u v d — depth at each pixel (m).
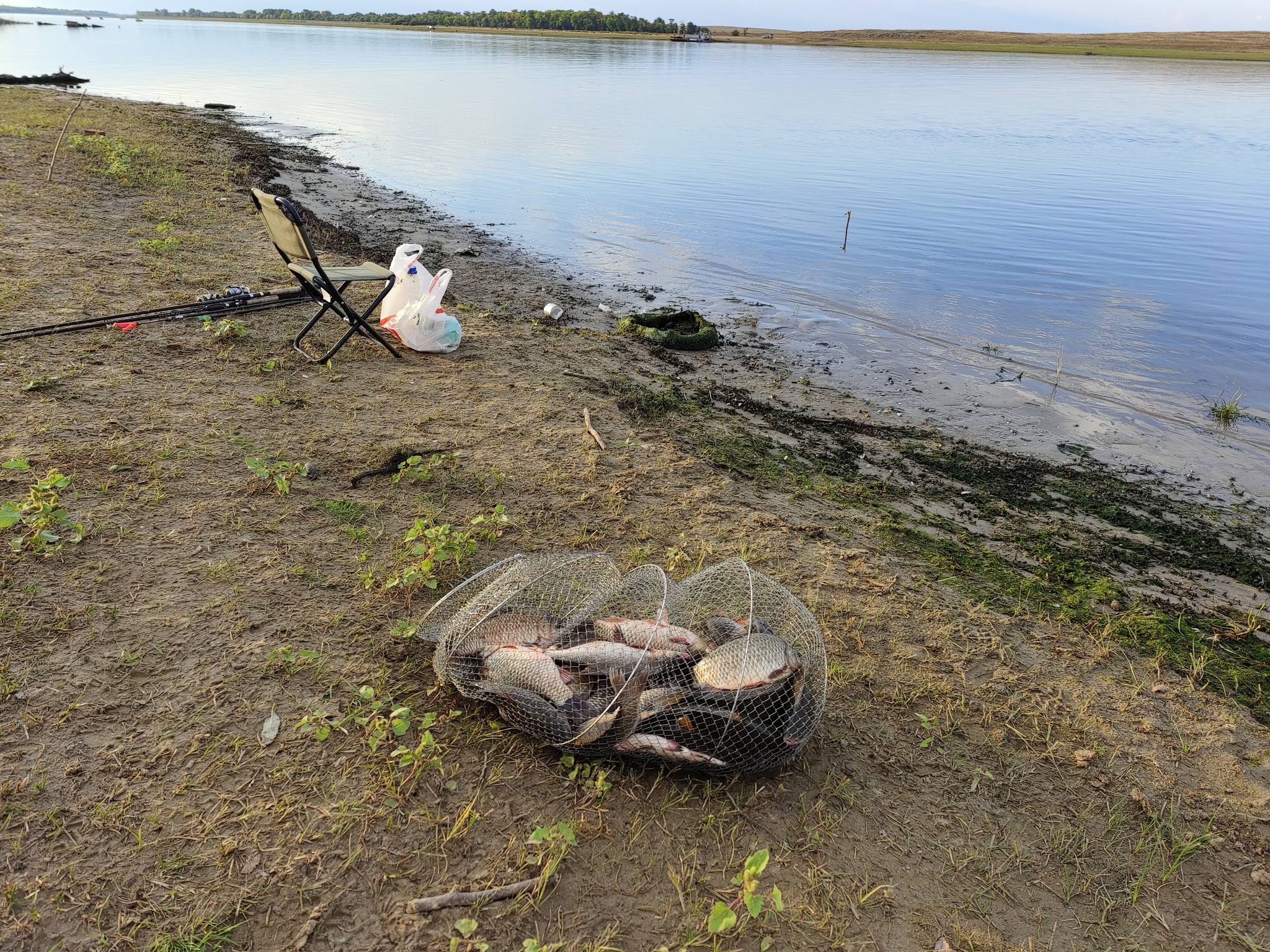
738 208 19.45
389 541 5.04
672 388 8.87
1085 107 45.72
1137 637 5.11
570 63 70.31
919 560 5.79
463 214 17.58
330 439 6.16
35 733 3.40
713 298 13.05
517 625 3.96
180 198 13.45
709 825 3.39
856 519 6.37
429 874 3.07
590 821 3.36
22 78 31.84
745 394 9.12
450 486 5.76
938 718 4.17
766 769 3.71
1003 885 3.34
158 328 7.67
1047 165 26.89
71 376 6.43
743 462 7.15
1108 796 3.82
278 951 2.76
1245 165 27.62
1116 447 8.52
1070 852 3.52
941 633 4.84
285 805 3.24
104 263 9.38
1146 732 4.25
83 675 3.70
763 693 3.51
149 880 2.92
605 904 3.04
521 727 3.64
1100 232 18.06
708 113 37.81
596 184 21.50
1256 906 3.39
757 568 5.28
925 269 15.05
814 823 3.49
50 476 4.56
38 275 8.61
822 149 28.75
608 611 4.49
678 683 3.66
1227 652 5.16
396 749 3.57
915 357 10.87
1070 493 7.44
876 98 48.25
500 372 8.12
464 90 43.44
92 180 13.52
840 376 10.06
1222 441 8.75
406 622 4.27
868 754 3.89
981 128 35.72
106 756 3.34
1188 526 7.00
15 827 3.03
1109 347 11.44
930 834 3.52
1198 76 74.81
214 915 2.83
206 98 35.50
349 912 2.91
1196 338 11.89
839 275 14.54
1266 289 14.19
